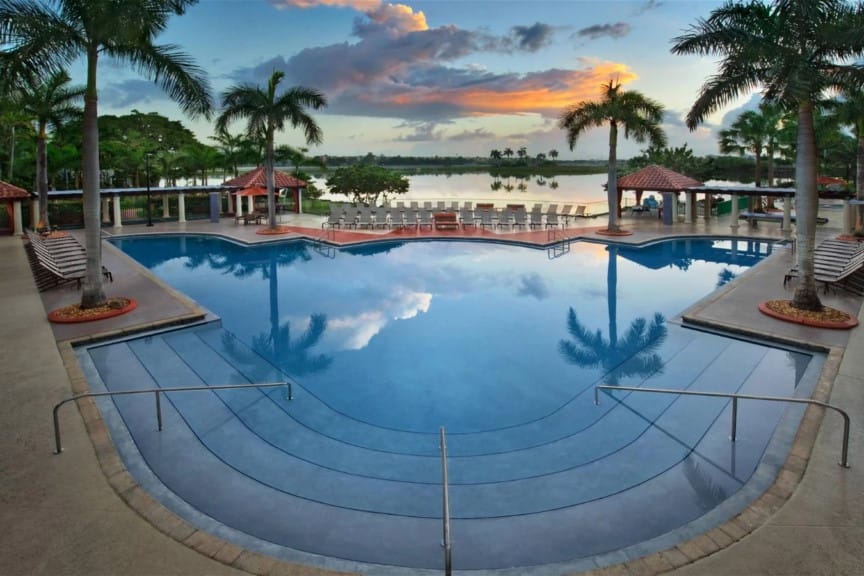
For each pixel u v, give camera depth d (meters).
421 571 4.55
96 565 4.28
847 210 20.20
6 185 24.91
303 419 7.53
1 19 9.95
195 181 51.94
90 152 11.62
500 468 6.31
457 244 22.94
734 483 5.81
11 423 6.73
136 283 14.82
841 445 5.99
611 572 4.25
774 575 4.12
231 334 11.32
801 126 10.70
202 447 6.70
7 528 4.72
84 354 9.87
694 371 9.07
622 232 23.55
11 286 14.45
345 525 5.29
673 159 56.06
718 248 21.38
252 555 4.46
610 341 10.77
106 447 6.16
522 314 12.73
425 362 9.80
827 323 10.34
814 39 10.19
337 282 16.19
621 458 6.42
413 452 6.70
